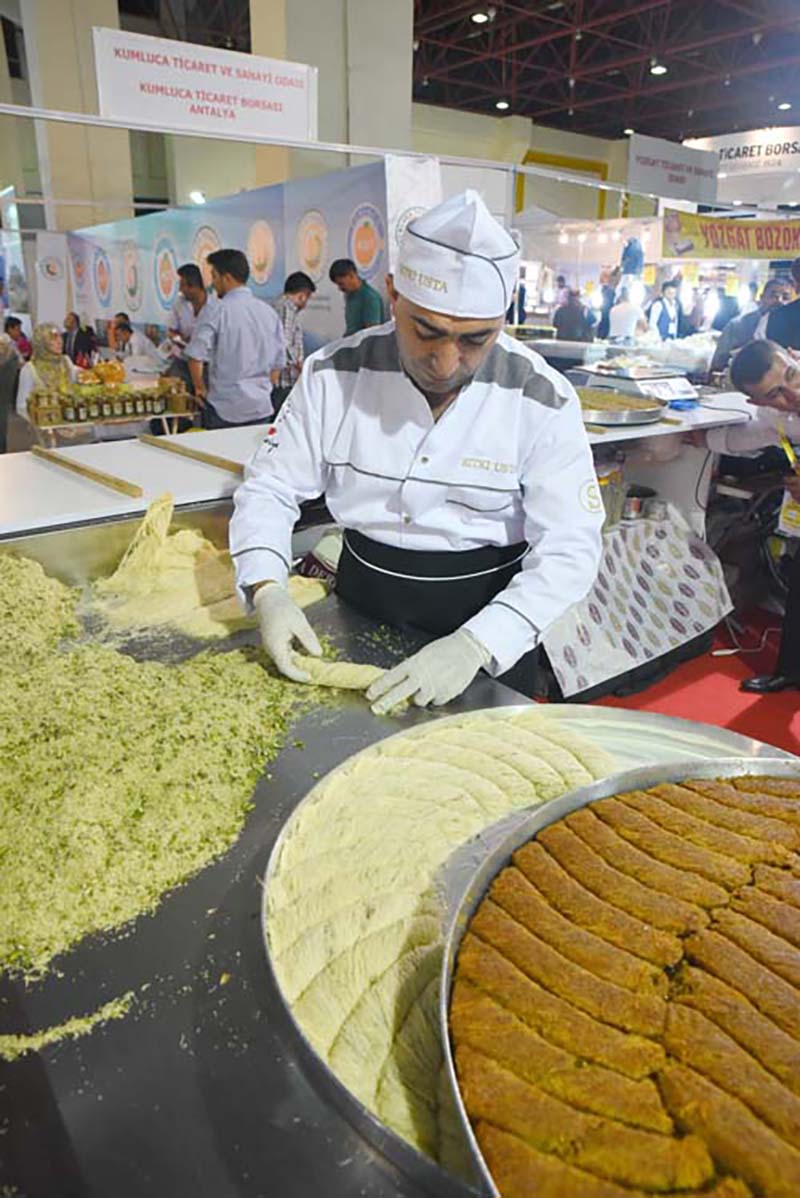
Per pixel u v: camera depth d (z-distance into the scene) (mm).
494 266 1067
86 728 1072
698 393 3748
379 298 3475
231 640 1404
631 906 767
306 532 1999
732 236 4363
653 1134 556
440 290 1070
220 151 8828
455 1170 561
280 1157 575
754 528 3855
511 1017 647
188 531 1731
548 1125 562
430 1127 594
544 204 15117
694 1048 614
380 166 3277
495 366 1300
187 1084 628
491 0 9484
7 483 1853
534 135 14570
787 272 4820
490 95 13102
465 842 896
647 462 3600
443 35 11297
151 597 1554
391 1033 672
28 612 1421
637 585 3232
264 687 1229
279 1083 628
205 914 801
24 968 736
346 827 914
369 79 6094
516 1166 540
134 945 763
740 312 5762
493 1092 587
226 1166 569
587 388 3426
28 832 882
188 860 872
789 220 4262
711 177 6051
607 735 1120
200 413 4469
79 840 869
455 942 723
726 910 762
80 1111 606
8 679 1213
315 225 3762
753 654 3537
